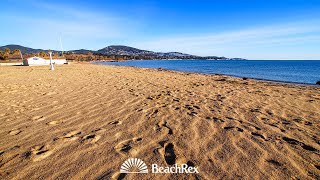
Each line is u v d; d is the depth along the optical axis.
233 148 2.76
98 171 2.20
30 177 2.09
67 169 2.23
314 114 4.57
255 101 5.85
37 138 3.06
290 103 5.73
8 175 2.12
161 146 2.81
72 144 2.86
